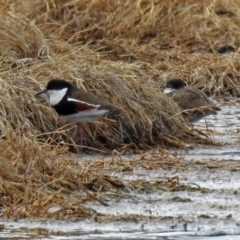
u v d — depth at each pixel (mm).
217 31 22922
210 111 16547
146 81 16016
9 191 11406
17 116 14086
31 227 10586
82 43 21750
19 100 14477
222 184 12453
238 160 13914
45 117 14445
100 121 14680
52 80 14250
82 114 14086
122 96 15133
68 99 14094
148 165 13414
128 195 11906
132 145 14711
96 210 11258
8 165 11688
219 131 16078
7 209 11000
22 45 18188
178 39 22578
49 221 10828
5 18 18953
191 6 23250
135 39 22234
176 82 17828
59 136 14305
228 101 19297
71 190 11906
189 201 11656
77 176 12117
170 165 13492
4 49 17844
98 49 20828
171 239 10172
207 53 22125
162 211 11227
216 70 20219
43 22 22031
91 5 22562
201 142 15164
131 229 10547
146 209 11312
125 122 14844
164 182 12398
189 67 20422
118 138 14727
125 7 22750
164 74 19906
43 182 11836
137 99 15219
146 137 14945
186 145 15008
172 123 15305
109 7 22719
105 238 10188
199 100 16516
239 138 15555
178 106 15734
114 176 12570
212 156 14234
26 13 21875
